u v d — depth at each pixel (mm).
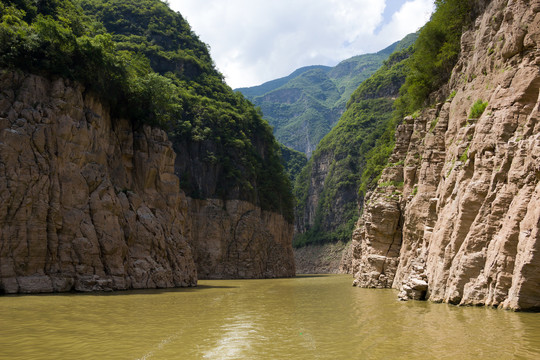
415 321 19609
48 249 35000
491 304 20688
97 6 111250
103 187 40000
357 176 165875
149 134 49219
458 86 33281
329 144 191875
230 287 52000
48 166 35906
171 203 49375
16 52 36656
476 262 22172
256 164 104750
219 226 86625
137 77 51469
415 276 29078
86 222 37719
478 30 31688
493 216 21797
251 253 90312
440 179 32875
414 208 34812
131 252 42344
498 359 12750
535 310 18953
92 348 15375
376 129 165875
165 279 44062
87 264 36875
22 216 33531
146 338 17203
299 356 14109
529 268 18812
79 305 27281
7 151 33750
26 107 36219
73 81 39438
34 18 44031
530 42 22781
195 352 14828
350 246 132375
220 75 126312
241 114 110750
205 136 92062
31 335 17625
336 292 39219
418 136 40000
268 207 105438
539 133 20422
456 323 18109
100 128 42344
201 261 83625
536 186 19656
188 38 120188
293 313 25000
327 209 172250
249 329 19375
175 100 79562
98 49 42750
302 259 164250
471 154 24750
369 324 19906
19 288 32469
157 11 117125
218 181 92250
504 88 23656
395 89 179750
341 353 14359
